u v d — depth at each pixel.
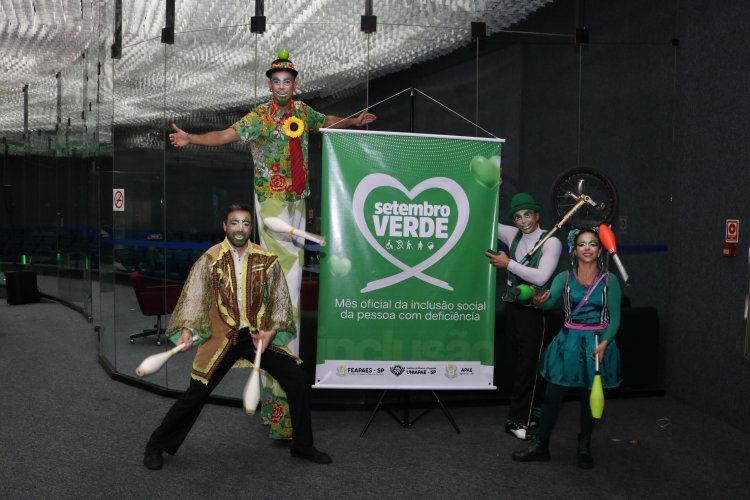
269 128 3.82
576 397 4.85
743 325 4.14
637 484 3.27
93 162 8.30
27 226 10.78
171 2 4.72
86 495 3.07
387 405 4.55
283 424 3.78
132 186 5.06
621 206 4.87
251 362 3.50
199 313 3.30
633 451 3.77
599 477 3.36
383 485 3.23
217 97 4.60
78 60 8.59
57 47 8.34
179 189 4.77
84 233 9.12
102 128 5.95
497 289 4.71
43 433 3.98
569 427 4.23
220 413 4.44
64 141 9.52
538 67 4.70
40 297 10.73
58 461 3.51
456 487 3.21
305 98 4.44
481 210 3.78
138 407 4.59
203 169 4.68
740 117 4.20
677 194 4.92
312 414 4.48
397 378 3.76
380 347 3.75
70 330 7.85
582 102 4.77
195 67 4.66
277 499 3.05
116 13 5.20
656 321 4.99
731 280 4.28
